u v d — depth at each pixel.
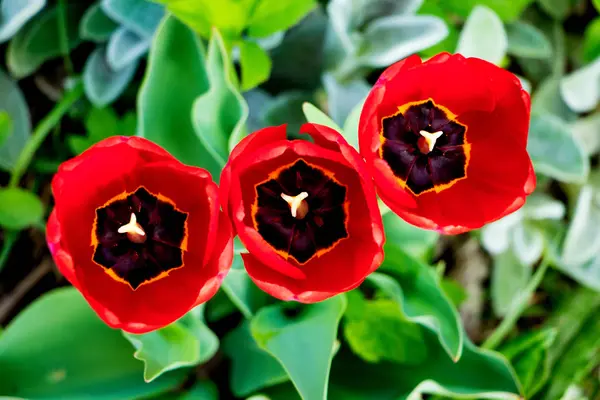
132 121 0.64
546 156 0.64
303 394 0.52
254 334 0.55
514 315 0.64
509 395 0.55
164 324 0.48
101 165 0.50
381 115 0.52
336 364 0.60
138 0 0.62
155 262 0.52
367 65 0.65
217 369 0.63
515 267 0.68
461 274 0.69
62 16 0.64
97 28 0.64
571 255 0.66
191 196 0.51
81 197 0.50
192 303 0.49
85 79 0.63
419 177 0.52
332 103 0.62
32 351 0.56
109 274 0.51
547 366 0.63
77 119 0.66
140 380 0.57
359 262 0.50
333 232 0.52
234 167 0.48
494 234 0.66
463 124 0.52
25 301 0.65
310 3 0.59
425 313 0.55
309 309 0.56
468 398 0.61
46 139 0.66
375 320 0.59
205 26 0.58
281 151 0.48
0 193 0.62
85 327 0.57
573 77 0.67
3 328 0.65
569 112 0.68
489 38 0.59
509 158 0.51
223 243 0.48
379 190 0.49
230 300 0.60
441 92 0.52
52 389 0.56
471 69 0.49
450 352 0.54
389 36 0.62
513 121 0.51
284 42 0.65
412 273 0.56
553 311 0.70
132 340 0.53
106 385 0.56
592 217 0.68
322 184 0.53
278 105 0.64
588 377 0.70
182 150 0.58
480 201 0.51
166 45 0.56
